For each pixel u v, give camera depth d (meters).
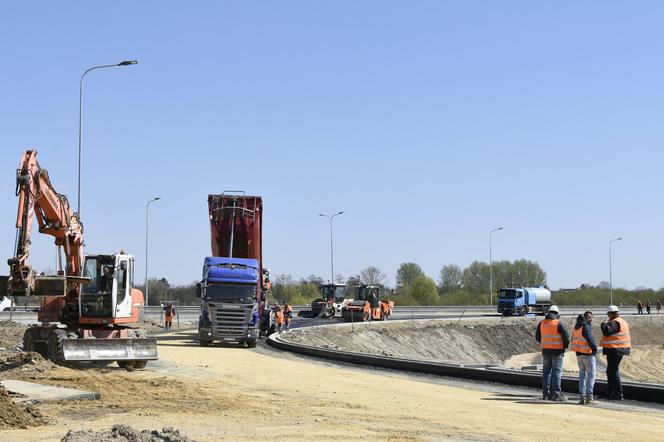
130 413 14.88
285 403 17.09
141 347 24.28
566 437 13.49
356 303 69.56
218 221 40.69
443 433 13.69
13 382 18.30
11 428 12.83
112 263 25.38
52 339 23.95
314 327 55.16
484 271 157.38
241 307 37.19
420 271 162.12
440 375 25.09
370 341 59.59
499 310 85.44
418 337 66.69
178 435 11.47
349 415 15.53
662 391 18.53
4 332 42.88
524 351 74.44
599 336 79.62
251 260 38.56
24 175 19.02
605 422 15.27
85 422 13.74
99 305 25.22
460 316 85.50
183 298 102.81
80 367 24.69
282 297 112.12
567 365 65.44
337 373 25.14
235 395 18.30
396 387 21.14
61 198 22.70
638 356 74.62
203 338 37.22
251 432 13.19
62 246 23.39
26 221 18.94
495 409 16.92
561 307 106.44
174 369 24.86
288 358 31.56
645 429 14.45
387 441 12.66
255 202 40.72
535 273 155.38
